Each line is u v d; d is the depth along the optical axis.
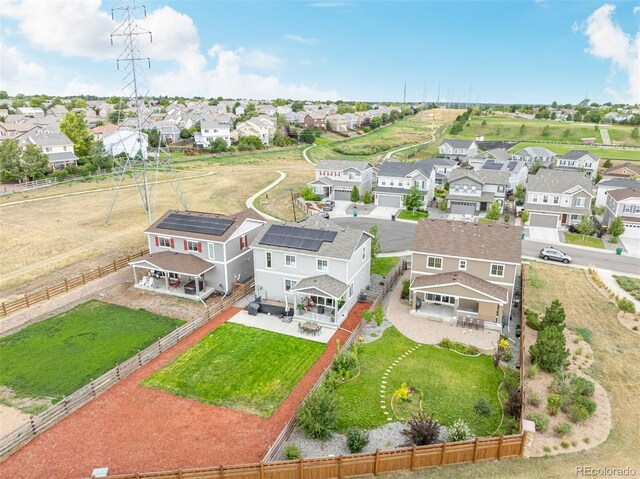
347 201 83.75
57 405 24.62
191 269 40.41
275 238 39.84
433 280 38.00
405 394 26.69
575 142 149.00
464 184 76.38
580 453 22.20
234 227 42.59
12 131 126.56
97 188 85.56
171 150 127.75
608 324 36.88
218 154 127.75
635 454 22.25
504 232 39.22
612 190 69.75
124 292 42.12
